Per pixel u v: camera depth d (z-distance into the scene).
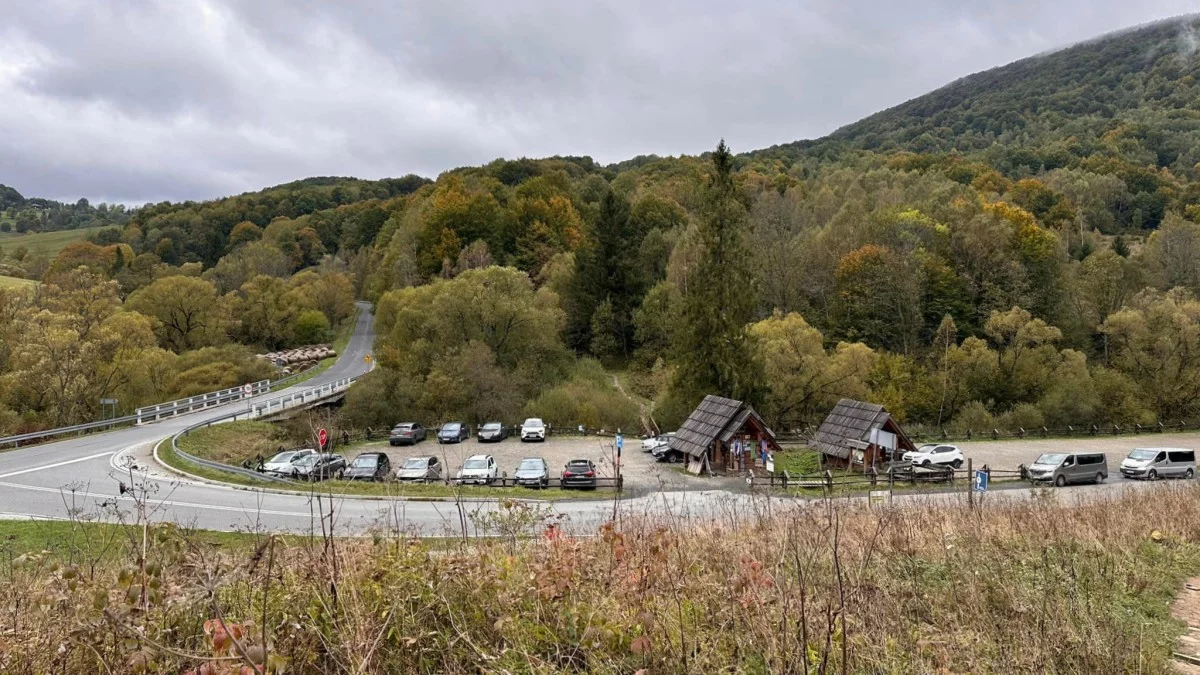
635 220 90.06
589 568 6.75
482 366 50.66
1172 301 55.12
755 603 5.79
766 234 71.56
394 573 6.22
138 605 4.72
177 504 19.55
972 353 53.38
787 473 29.89
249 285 82.75
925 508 15.68
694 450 32.59
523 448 41.53
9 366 42.50
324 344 86.50
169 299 64.69
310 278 97.31
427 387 50.03
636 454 39.31
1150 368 54.50
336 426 38.34
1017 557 10.01
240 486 22.38
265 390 54.00
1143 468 33.41
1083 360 52.66
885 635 6.05
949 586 8.24
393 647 5.70
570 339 74.69
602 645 5.54
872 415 34.56
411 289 65.75
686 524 12.59
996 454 40.47
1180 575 9.98
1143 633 7.19
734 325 44.91
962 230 68.88
